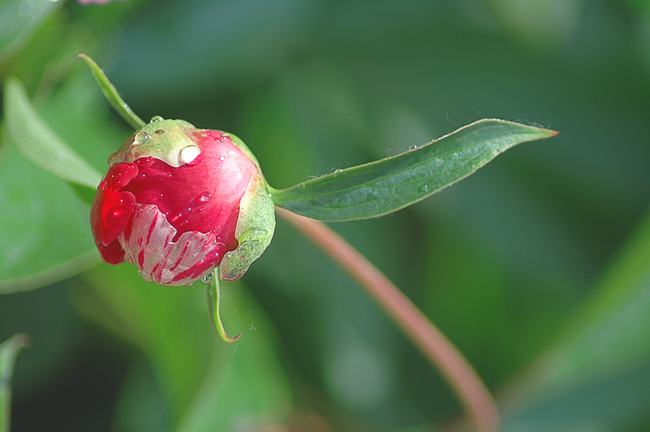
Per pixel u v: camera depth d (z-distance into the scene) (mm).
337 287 694
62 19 635
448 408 717
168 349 644
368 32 750
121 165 556
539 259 765
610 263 727
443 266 747
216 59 668
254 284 681
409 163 563
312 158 695
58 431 652
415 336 628
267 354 667
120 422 650
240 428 653
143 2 654
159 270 557
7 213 618
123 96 659
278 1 679
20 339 590
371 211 565
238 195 561
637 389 684
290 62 721
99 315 656
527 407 687
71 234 622
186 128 563
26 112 612
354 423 693
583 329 690
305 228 603
